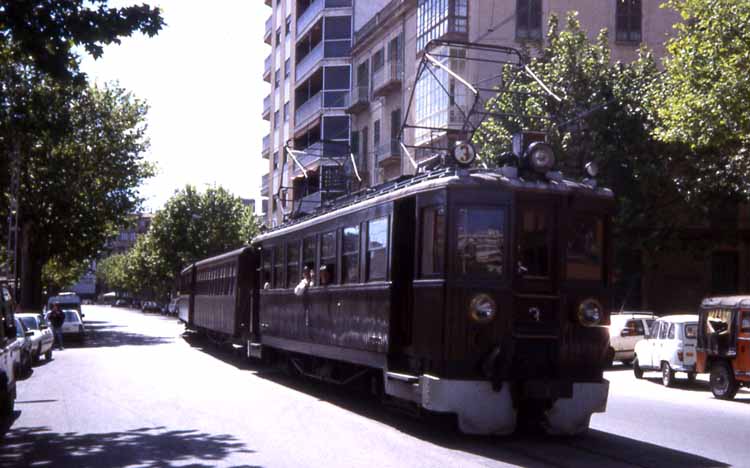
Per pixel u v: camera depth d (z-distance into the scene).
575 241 11.55
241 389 18.08
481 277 11.16
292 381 19.91
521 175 11.80
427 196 11.73
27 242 44.81
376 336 13.23
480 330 11.07
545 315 11.38
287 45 60.22
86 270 72.44
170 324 66.00
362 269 14.10
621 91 29.11
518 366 11.11
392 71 39.06
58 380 20.45
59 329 34.59
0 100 14.80
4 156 37.88
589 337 11.45
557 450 10.52
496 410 10.95
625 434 12.05
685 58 21.11
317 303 16.52
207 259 34.16
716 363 18.72
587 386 11.27
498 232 11.28
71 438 11.79
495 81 33.06
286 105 59.78
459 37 33.12
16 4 10.94
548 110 28.44
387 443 11.05
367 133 43.53
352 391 17.56
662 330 22.70
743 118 20.12
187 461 9.90
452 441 11.18
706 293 37.09
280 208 59.56
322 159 47.25
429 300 11.41
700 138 21.03
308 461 9.79
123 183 46.22
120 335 46.88
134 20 11.30
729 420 14.25
